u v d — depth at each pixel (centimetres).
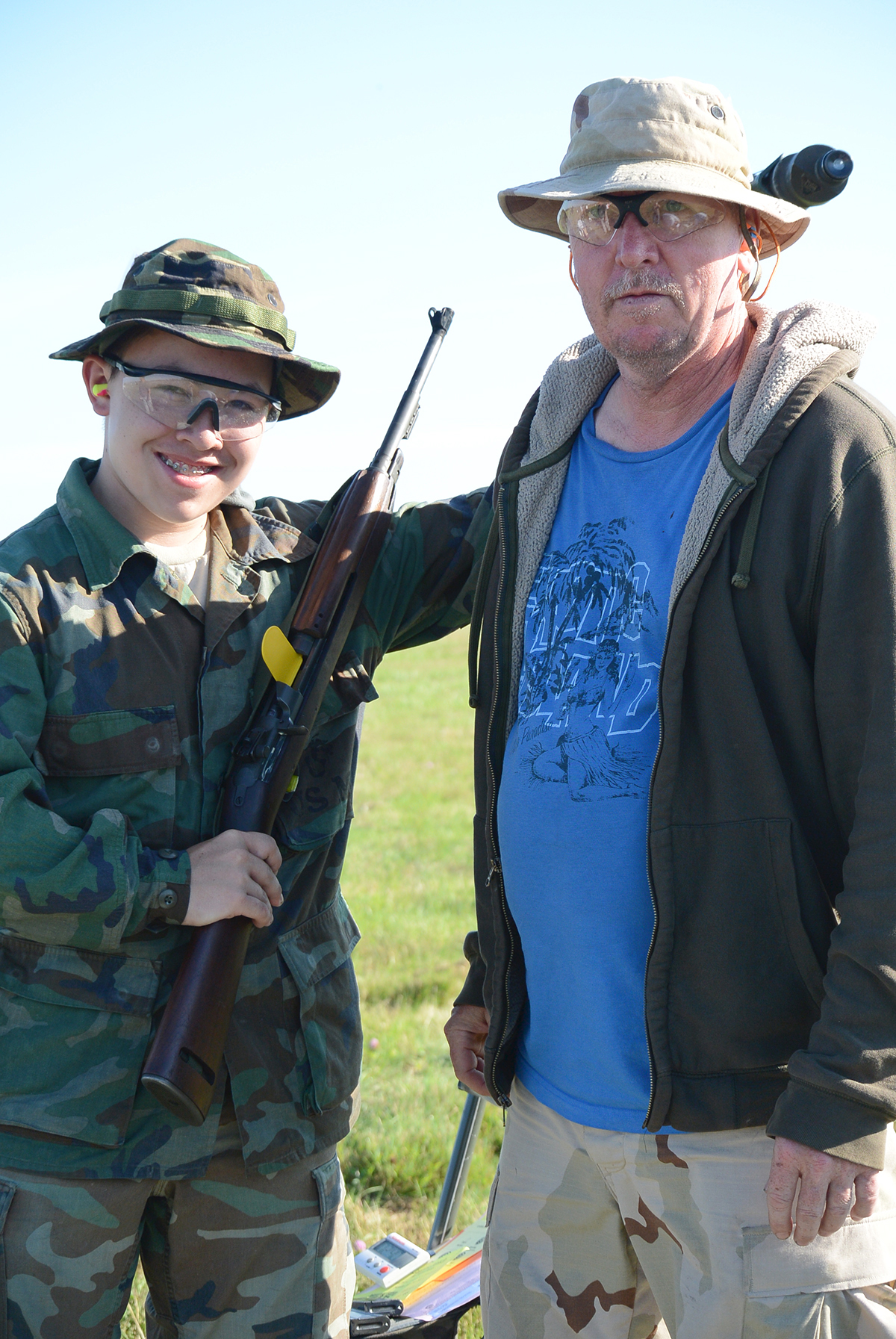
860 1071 174
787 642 190
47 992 212
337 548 242
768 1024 194
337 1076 237
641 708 207
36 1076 210
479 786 239
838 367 196
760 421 195
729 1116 194
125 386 219
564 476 231
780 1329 193
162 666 224
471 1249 300
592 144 211
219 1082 220
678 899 196
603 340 215
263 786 226
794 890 190
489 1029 230
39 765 214
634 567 212
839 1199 176
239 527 243
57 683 214
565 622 220
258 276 232
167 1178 213
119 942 209
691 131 207
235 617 235
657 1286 212
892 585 179
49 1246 209
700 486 200
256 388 226
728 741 194
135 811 220
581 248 213
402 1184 380
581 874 209
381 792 1128
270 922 223
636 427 222
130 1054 214
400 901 706
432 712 1731
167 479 221
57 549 220
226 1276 224
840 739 185
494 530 239
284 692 230
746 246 219
